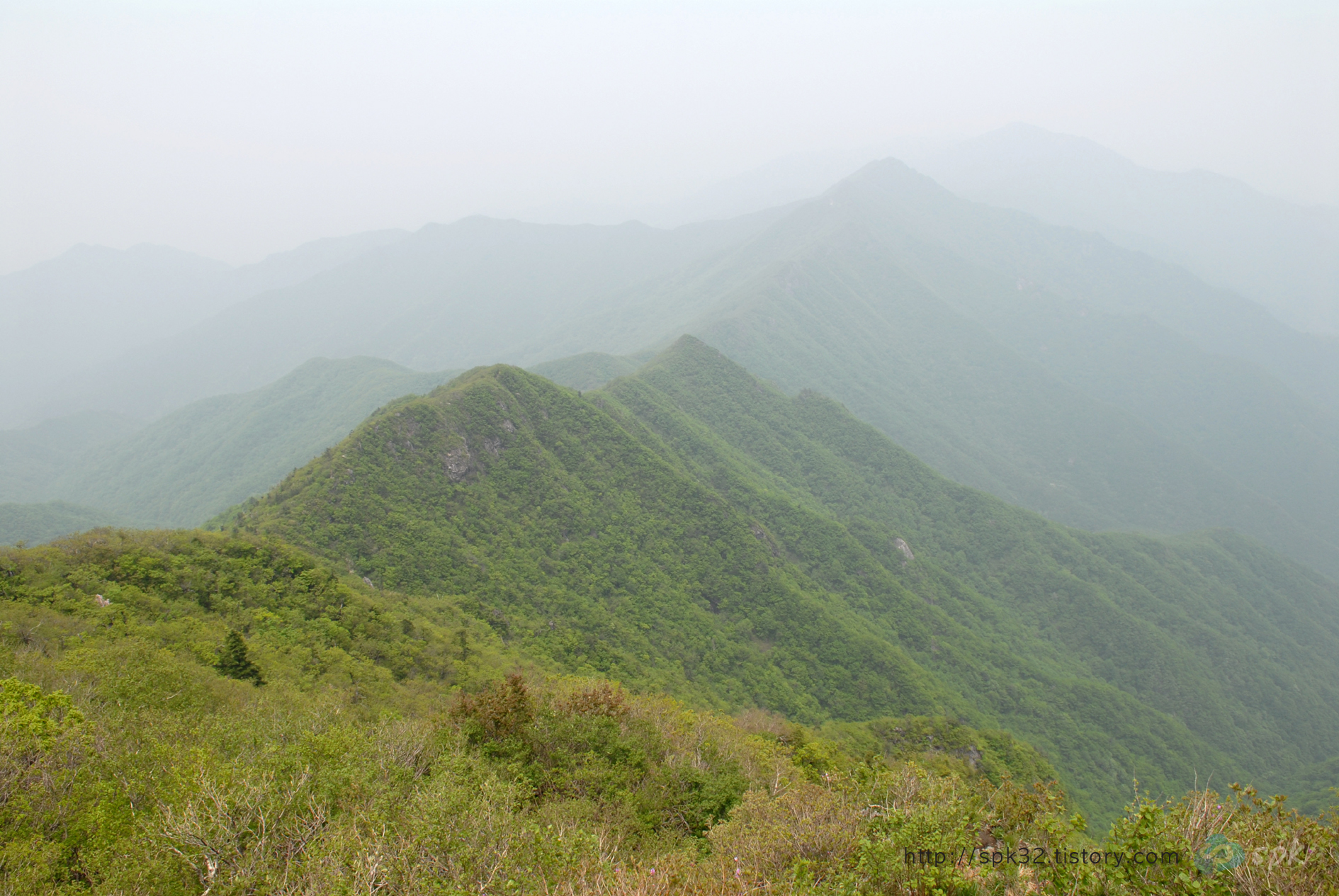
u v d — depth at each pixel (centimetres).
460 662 6084
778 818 2042
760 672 9488
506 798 2109
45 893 1630
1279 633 18200
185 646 4466
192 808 1702
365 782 2184
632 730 3534
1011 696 11600
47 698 2164
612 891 1606
